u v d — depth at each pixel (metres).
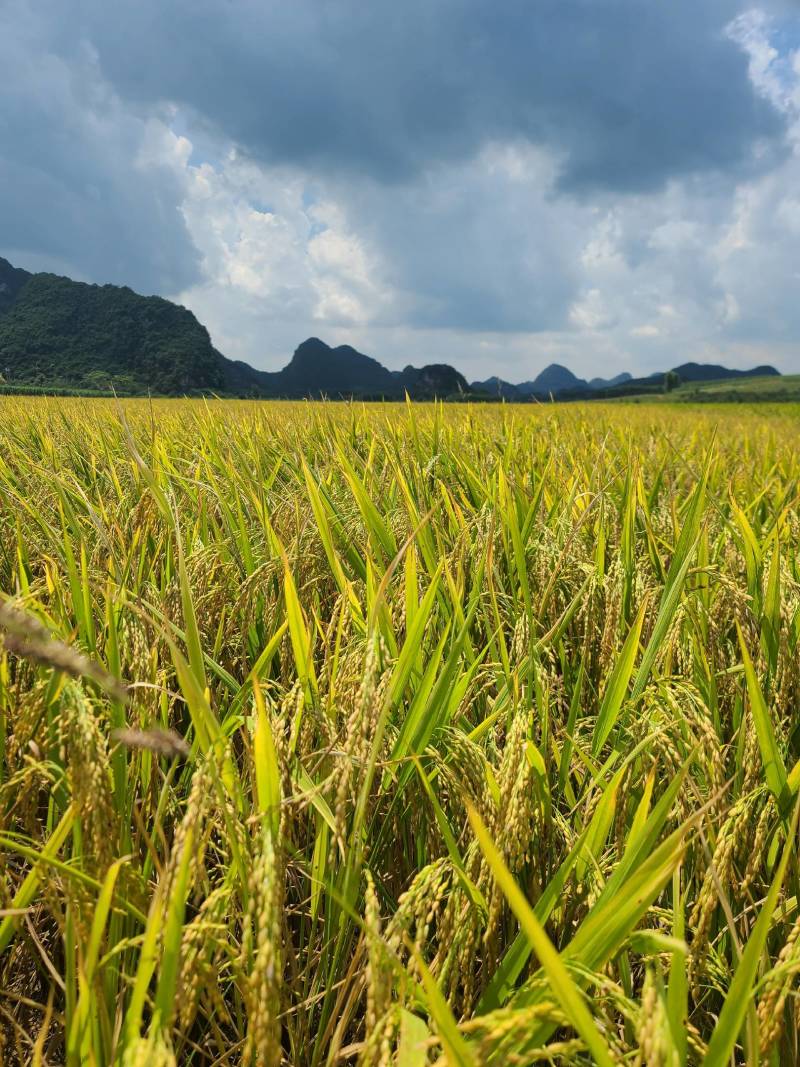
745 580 2.39
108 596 1.58
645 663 1.78
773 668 1.92
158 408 9.36
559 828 1.46
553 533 2.83
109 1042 1.04
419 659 1.72
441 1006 0.79
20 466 3.79
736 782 1.66
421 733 1.51
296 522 2.67
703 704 1.48
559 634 2.07
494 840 1.19
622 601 2.32
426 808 1.53
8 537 2.76
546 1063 1.23
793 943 1.11
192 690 1.15
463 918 1.13
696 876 1.48
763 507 4.05
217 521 3.42
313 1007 1.37
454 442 4.98
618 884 1.16
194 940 0.96
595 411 14.75
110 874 0.94
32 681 1.64
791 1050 1.23
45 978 1.57
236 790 1.23
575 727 1.81
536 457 4.55
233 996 1.47
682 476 4.65
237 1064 1.44
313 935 1.40
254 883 0.93
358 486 2.47
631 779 1.66
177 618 2.04
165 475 3.35
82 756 1.06
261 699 1.20
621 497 3.49
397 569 2.44
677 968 0.99
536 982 0.97
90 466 4.43
